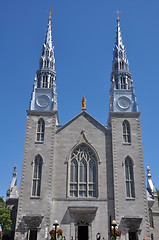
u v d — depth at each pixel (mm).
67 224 47688
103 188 50688
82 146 54594
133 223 47281
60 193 50125
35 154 52562
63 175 51594
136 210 48500
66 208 49031
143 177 51219
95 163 53188
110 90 61188
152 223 52719
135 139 54531
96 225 47594
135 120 56375
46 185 50000
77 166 52938
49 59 65562
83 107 58312
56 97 59500
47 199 48844
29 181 50375
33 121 55750
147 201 52000
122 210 48375
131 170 52094
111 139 54969
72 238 45094
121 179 50750
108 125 61375
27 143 53500
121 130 55188
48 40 68938
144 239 44875
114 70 65625
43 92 59312
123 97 59250
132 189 50562
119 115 56656
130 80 63562
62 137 54938
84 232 48188
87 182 51625
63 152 53562
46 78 62594
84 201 49594
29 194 49281
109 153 53688
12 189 56781
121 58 66438
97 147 54156
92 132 55500
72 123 56281
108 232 47062
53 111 56500
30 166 51625
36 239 46125
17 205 53469
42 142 53688
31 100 57906
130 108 58094
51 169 51344
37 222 47000
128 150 53312
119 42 69250
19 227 46844
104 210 48844
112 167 52312
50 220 47875
